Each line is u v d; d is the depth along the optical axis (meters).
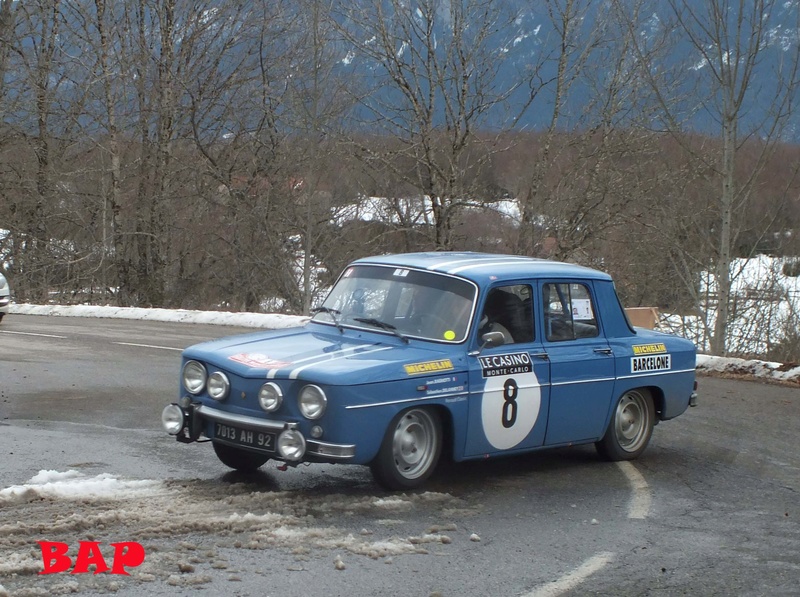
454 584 5.21
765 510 7.21
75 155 33.09
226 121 31.27
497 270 7.77
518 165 26.47
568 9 24.72
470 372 7.21
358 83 25.58
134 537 5.67
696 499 7.44
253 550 5.56
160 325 19.70
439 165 26.73
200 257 32.53
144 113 31.45
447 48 24.72
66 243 34.41
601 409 8.26
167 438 8.86
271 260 29.39
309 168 26.72
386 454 6.75
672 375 8.89
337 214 28.50
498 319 7.62
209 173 30.17
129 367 13.30
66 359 13.92
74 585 4.82
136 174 31.98
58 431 8.98
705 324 20.09
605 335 8.41
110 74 29.89
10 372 12.52
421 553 5.71
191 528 5.88
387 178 27.28
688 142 20.38
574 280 8.27
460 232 27.39
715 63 16.59
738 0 16.36
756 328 23.53
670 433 10.03
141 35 31.41
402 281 7.76
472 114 24.92
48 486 6.68
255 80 30.25
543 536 6.24
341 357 6.88
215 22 30.80
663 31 23.00
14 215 33.66
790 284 23.81
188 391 7.15
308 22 28.14
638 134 24.16
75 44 31.84
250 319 20.16
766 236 23.06
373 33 24.91
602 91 24.70
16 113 32.34
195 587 4.91
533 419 7.67
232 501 6.56
